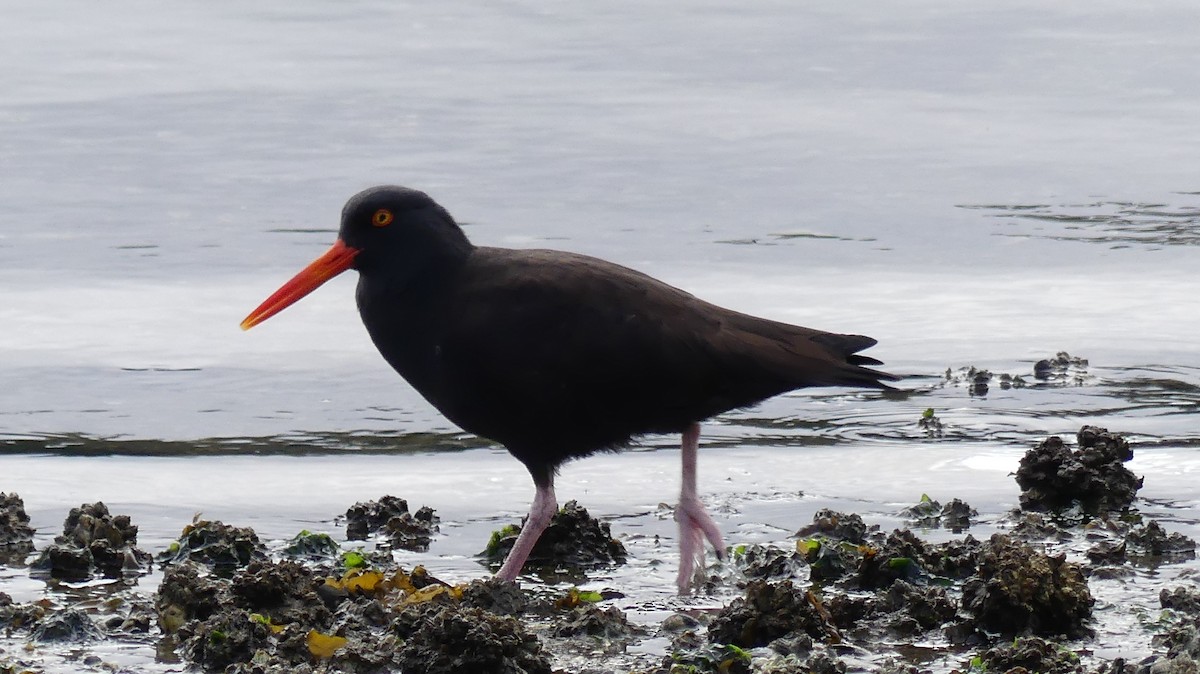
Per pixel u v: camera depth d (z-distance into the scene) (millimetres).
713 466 12789
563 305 10547
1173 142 22719
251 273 17969
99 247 18562
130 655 8930
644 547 11086
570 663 8828
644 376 10547
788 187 20891
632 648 9109
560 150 22078
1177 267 18188
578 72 25406
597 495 12203
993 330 16203
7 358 15367
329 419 14141
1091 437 11977
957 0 29047
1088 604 9336
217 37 26672
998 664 8648
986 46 26891
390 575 10141
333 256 11039
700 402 10680
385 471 12836
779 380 10695
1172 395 14391
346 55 25969
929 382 14797
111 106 23391
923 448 13141
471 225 19344
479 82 24703
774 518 11578
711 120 23344
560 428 10750
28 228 19047
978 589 9445
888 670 8586
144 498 12062
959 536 11172
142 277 17750
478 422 10953
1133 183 21156
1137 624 9344
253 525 11477
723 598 10039
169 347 15805
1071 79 25438
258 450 13328
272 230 19203
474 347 10641
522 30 27422
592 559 10766
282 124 22812
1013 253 18703
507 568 10359
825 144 22578
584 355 10508
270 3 28406
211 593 9320
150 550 10883
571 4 28703
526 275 10695
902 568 10039
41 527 11359
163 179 20750
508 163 21531
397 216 10938
